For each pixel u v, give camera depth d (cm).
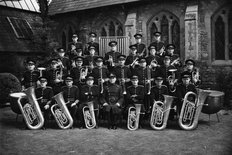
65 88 788
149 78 820
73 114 747
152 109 703
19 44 1492
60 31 1672
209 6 1159
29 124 717
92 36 1044
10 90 1116
